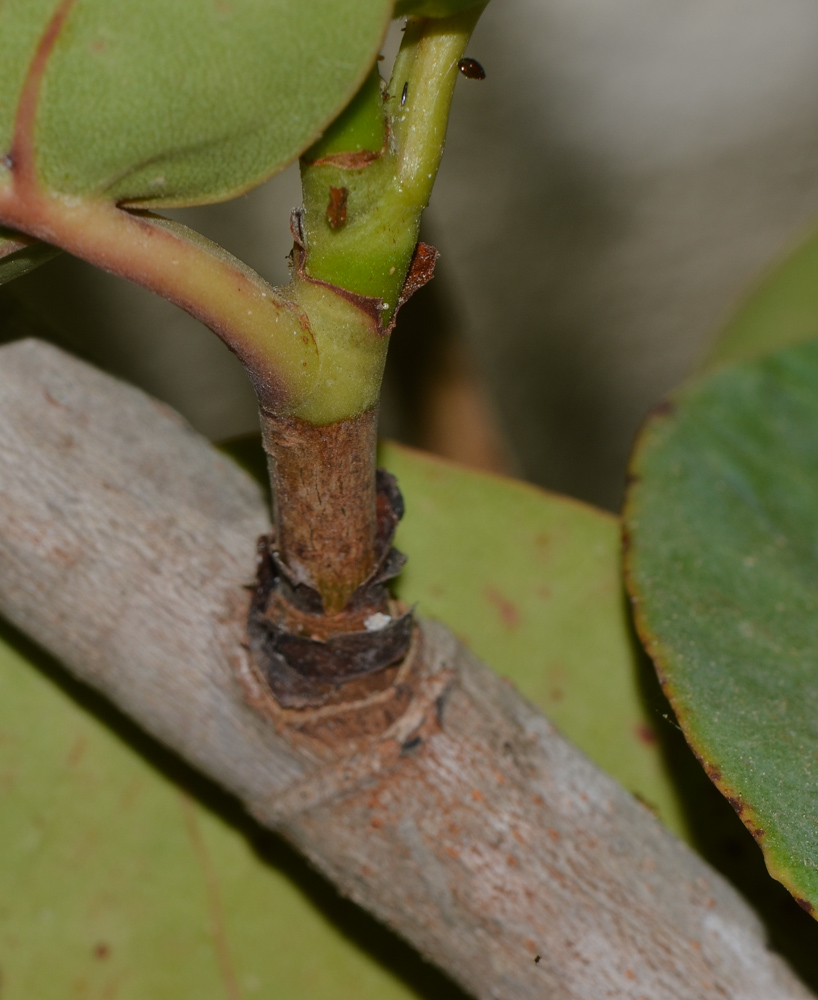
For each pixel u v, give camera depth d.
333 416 0.33
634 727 0.39
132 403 0.36
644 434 0.39
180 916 0.39
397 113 0.32
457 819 0.35
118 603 0.35
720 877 0.36
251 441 0.38
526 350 0.89
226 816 0.39
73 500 0.35
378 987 0.39
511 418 0.93
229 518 0.36
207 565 0.35
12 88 0.32
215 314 0.33
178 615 0.35
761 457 0.40
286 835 0.35
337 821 0.35
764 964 0.35
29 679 0.39
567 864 0.35
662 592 0.37
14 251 0.33
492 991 0.35
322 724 0.35
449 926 0.35
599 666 0.39
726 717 0.35
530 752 0.35
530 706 0.35
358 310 0.33
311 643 0.34
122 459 0.36
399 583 0.39
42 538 0.35
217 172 0.32
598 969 0.35
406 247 0.33
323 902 0.39
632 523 0.38
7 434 0.35
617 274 0.84
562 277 0.84
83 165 0.32
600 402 0.92
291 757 0.35
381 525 0.34
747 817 0.35
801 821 0.34
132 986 0.39
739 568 0.38
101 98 0.32
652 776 0.38
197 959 0.39
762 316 0.51
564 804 0.35
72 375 0.36
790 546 0.38
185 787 0.39
